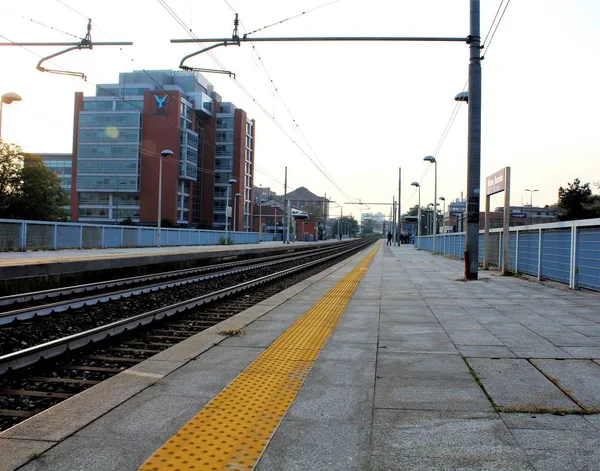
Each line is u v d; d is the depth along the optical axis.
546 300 11.48
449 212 93.75
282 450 3.49
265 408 4.32
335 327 8.16
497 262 21.97
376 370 5.56
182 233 48.56
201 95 100.50
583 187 58.66
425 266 25.27
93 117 95.75
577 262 13.59
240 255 35.34
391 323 8.54
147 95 93.19
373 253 44.56
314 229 144.00
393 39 14.27
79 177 96.12
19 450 3.45
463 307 10.45
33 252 26.80
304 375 5.36
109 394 4.68
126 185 94.38
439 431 3.82
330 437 3.71
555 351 6.43
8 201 56.56
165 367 5.66
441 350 6.51
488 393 4.73
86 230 32.59
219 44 14.11
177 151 93.06
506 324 8.42
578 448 3.51
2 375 5.80
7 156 57.22
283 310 10.09
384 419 4.08
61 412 4.20
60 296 12.99
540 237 16.16
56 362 6.58
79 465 3.23
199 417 4.08
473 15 16.05
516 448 3.51
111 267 18.03
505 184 18.56
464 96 21.02
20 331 8.48
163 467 3.21
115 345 7.69
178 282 16.56
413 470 3.19
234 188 107.12
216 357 6.14
